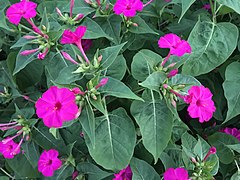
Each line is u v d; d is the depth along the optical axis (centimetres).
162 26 30
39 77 26
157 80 20
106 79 19
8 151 24
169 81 22
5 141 23
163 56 27
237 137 28
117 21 24
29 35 23
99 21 24
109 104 23
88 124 19
